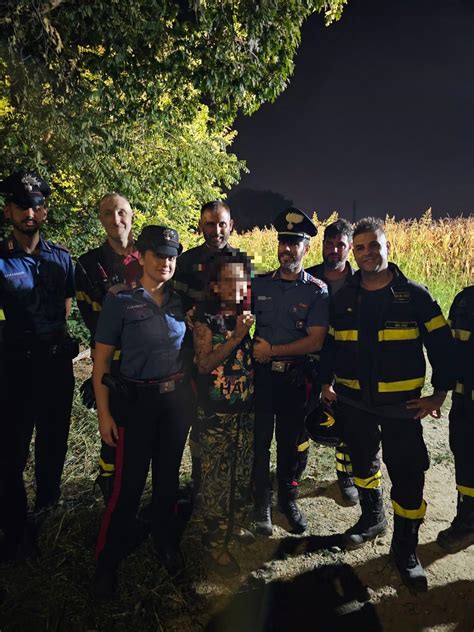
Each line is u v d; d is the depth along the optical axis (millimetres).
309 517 3248
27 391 2824
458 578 2713
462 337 2748
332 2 5832
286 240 2865
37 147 5434
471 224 10555
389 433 2645
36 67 5156
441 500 3443
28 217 2713
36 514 3070
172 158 6609
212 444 2672
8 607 2434
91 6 4879
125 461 2465
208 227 2854
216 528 2711
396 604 2547
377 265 2502
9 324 2742
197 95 6121
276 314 2943
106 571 2500
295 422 3029
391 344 2559
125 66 5359
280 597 2578
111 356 2467
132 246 2988
